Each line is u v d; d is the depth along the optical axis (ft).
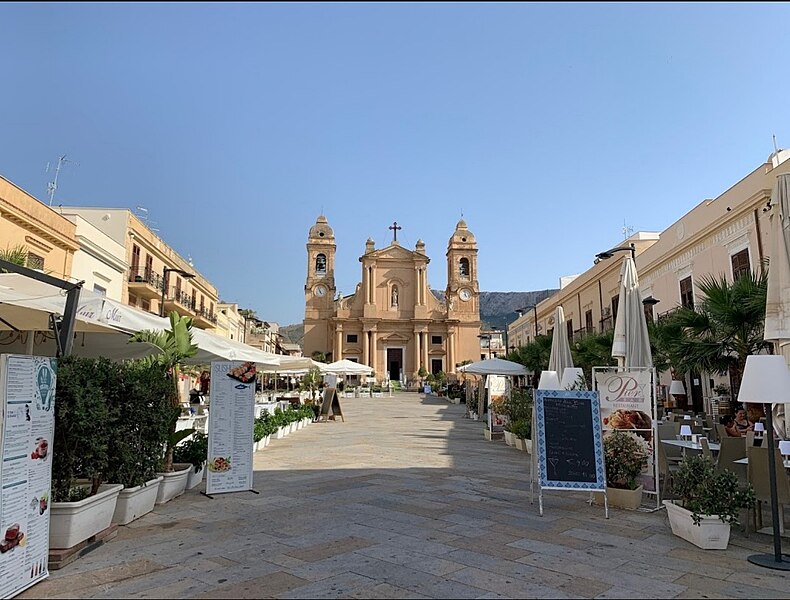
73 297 18.71
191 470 28.66
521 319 173.58
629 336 29.66
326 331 208.33
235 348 36.60
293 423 61.98
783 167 47.50
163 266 104.99
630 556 17.81
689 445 27.50
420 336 205.57
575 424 24.17
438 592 14.49
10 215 58.54
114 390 20.45
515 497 26.94
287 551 17.95
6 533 13.85
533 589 14.79
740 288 37.35
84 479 21.34
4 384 13.94
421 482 30.71
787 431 25.39
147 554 17.67
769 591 14.90
